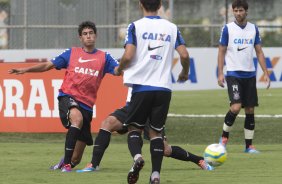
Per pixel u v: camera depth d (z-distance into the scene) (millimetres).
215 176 26312
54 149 37625
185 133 45906
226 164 30234
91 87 28891
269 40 76438
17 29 70625
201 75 69688
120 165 30266
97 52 29219
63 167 28047
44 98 42719
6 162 31344
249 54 35688
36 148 38219
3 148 38188
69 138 27891
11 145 40000
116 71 23250
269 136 44406
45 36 71000
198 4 79625
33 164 30578
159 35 22953
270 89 70000
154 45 22891
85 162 31922
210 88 69875
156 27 23016
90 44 28938
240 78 35562
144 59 22812
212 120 51375
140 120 23188
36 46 70875
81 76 28750
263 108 58750
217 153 27984
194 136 44906
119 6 72875
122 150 37344
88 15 72500
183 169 28656
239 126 47906
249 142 35906
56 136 44812
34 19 71000
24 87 42875
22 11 70875
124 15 73062
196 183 24422
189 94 68438
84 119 28828
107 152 36281
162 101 22844
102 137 28016
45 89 42688
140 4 23562
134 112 23031
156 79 22812
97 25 71875
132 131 23453
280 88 70000
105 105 42344
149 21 23094
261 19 80500
